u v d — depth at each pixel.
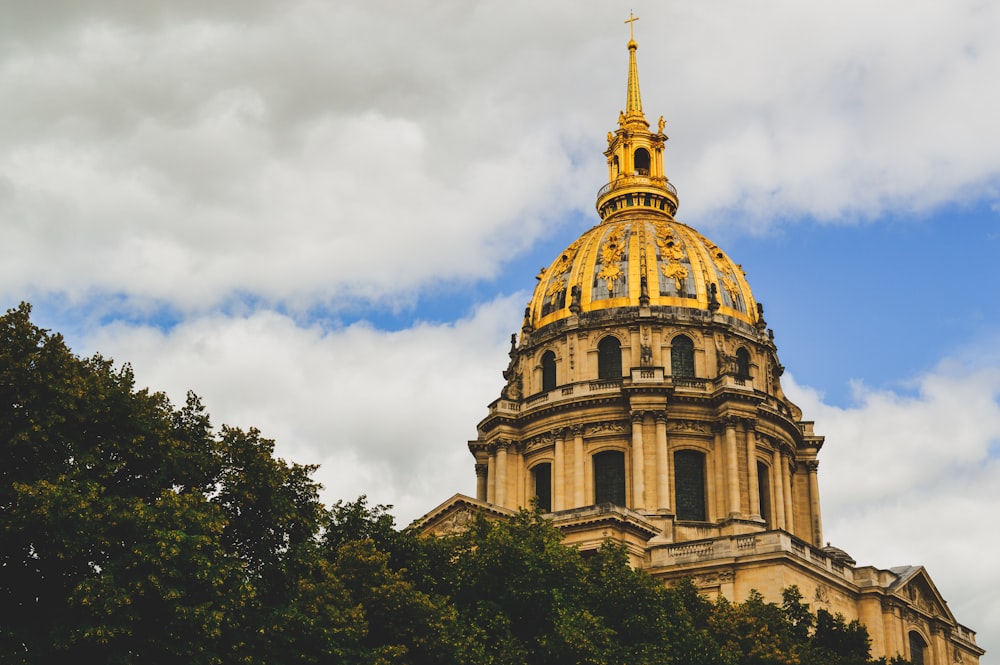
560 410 143.50
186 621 59.03
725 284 153.88
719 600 97.06
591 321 148.62
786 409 149.88
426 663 72.19
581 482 139.50
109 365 69.62
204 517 61.91
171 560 59.22
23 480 61.47
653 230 156.75
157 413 68.69
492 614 80.12
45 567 60.88
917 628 126.50
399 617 71.94
